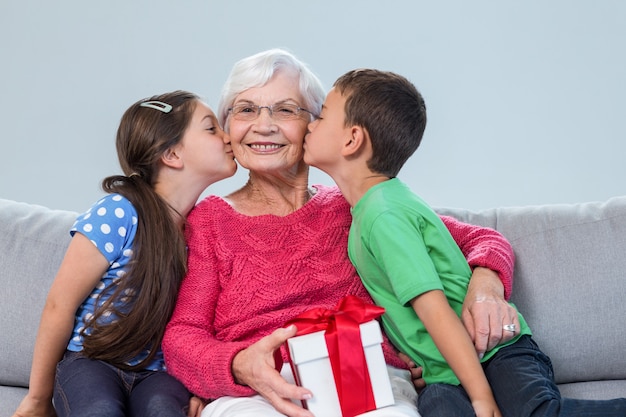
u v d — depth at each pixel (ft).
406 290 4.95
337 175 5.72
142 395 5.19
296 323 4.80
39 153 10.21
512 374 5.06
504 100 9.93
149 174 5.85
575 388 6.18
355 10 9.89
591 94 9.87
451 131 10.00
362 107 5.51
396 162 5.67
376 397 4.65
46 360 5.46
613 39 9.75
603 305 6.16
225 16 9.93
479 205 10.11
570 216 6.51
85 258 5.35
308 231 5.75
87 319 5.53
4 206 6.88
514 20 9.80
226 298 5.50
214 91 10.05
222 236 5.69
